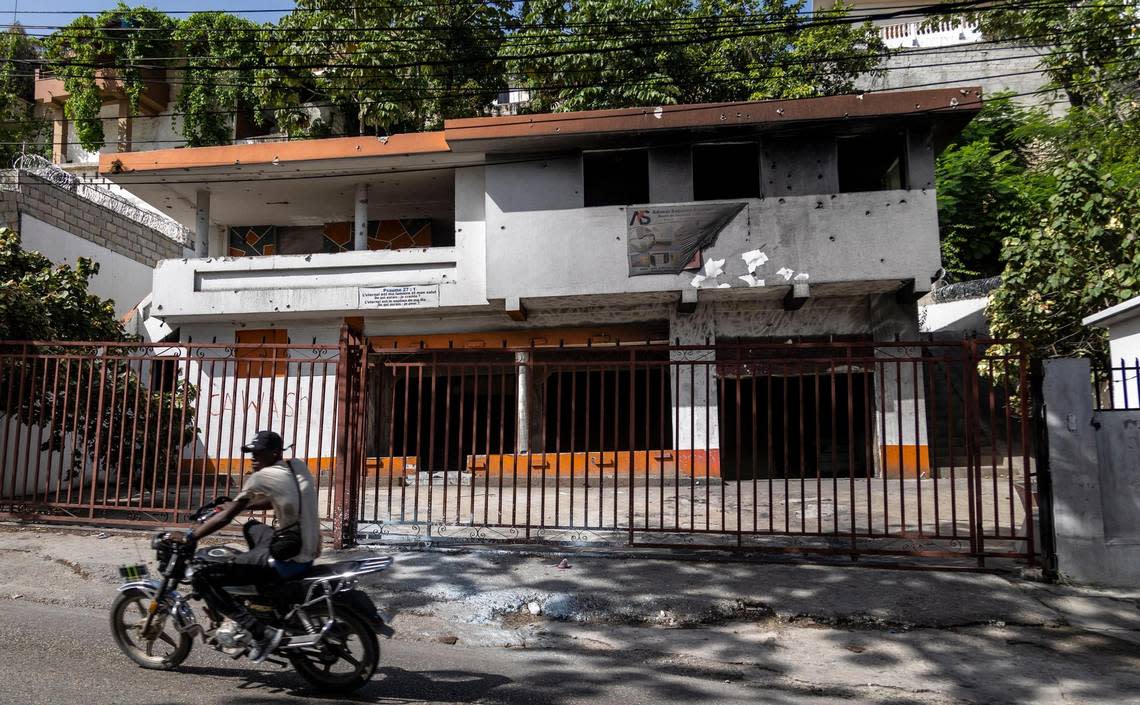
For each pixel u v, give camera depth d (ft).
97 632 17.37
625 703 14.37
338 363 25.14
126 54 79.36
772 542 25.94
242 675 14.96
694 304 43.50
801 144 43.06
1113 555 21.30
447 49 58.65
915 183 42.06
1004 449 43.91
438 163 46.60
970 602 19.95
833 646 17.80
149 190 51.39
